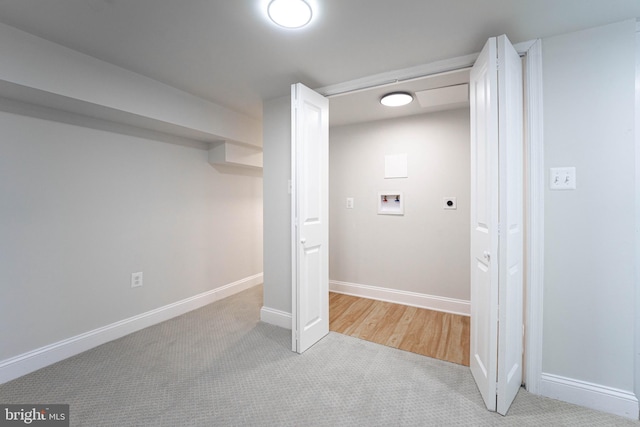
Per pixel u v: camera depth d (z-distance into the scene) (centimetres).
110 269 240
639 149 159
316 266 236
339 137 364
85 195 225
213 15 149
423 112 309
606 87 157
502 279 151
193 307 309
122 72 209
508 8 143
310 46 180
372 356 215
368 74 218
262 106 281
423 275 319
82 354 216
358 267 356
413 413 157
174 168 291
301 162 214
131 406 161
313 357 213
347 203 361
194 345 230
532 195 170
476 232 178
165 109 238
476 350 182
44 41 172
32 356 195
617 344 157
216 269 339
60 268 211
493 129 150
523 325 179
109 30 163
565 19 152
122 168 248
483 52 161
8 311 187
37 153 199
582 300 163
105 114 219
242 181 374
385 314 298
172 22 156
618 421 152
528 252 173
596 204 159
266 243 275
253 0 137
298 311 218
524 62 173
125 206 251
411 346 231
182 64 203
